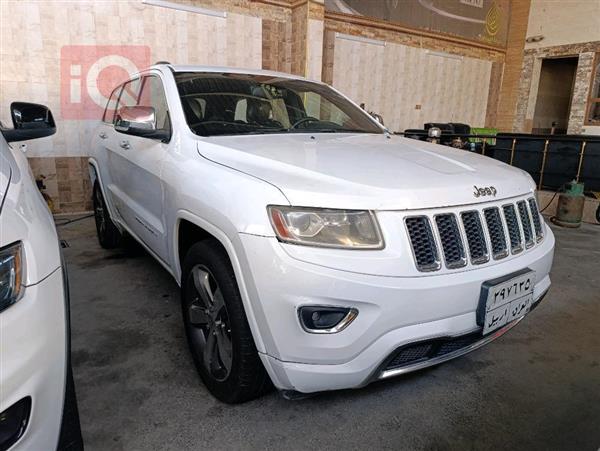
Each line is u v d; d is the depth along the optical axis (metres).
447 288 1.51
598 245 4.54
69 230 4.86
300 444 1.63
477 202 1.68
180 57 6.70
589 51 11.70
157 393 1.92
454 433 1.71
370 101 9.95
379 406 1.85
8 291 1.01
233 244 1.54
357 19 9.22
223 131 2.28
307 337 1.43
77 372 2.07
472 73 12.09
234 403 1.82
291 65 7.89
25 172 1.56
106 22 5.95
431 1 10.46
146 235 2.63
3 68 5.35
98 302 2.85
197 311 1.98
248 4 7.21
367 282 1.40
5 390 0.95
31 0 5.38
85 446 1.60
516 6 12.56
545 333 2.56
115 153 3.08
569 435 1.71
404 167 1.77
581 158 5.92
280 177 1.58
